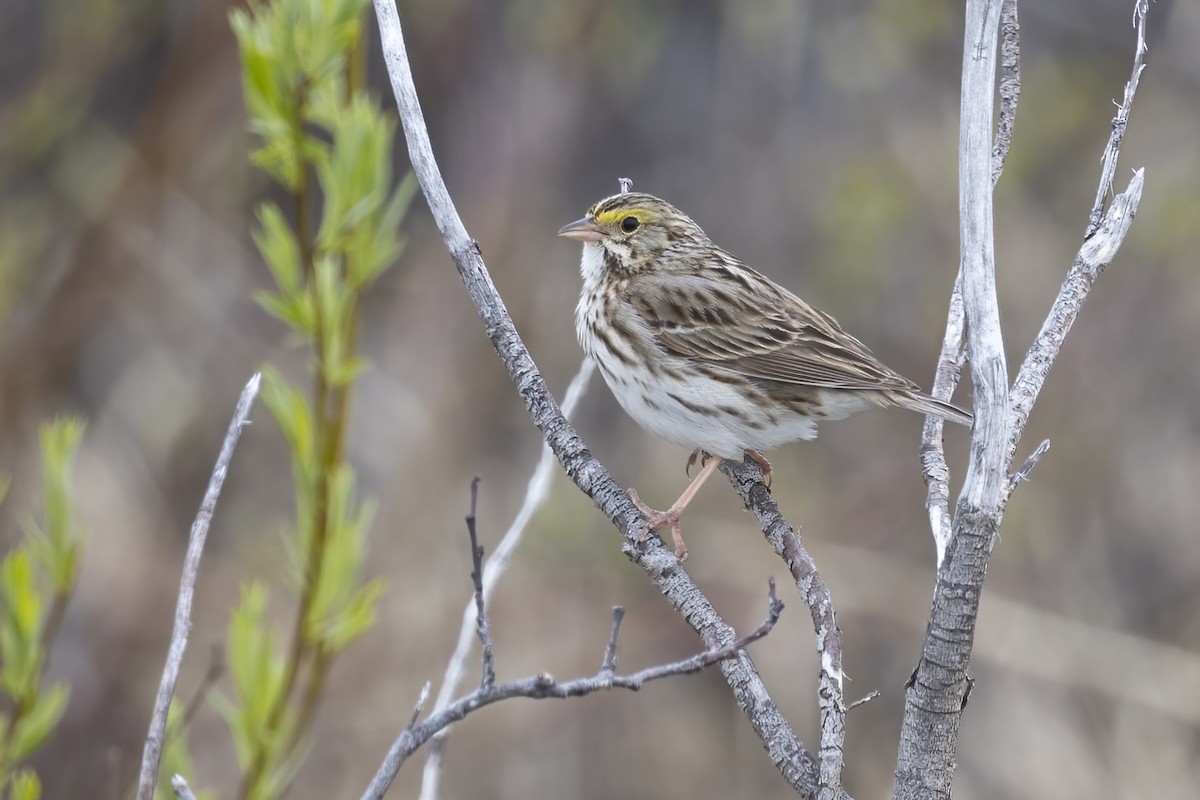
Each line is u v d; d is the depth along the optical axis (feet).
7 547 41.60
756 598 46.68
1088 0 57.52
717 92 58.59
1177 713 45.03
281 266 25.86
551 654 45.70
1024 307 51.83
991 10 19.38
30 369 44.65
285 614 43.86
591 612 46.60
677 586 23.26
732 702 47.21
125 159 48.01
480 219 51.29
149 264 47.14
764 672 46.11
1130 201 22.39
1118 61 56.75
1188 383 51.21
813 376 33.17
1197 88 54.75
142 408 48.91
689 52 59.47
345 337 26.35
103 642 42.27
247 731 25.53
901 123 55.67
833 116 57.41
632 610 46.73
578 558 46.80
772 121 57.82
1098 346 51.29
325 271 25.75
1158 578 49.55
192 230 48.67
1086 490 49.73
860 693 47.57
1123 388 51.19
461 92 53.72
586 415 52.75
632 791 45.75
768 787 46.34
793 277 56.24
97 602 43.45
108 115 51.90
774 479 49.01
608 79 54.54
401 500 47.06
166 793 24.80
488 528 47.06
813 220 56.03
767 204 57.26
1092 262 22.21
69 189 49.60
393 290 54.13
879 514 48.75
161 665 42.45
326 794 42.39
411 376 50.49
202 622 43.60
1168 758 44.47
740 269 35.06
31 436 45.09
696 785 46.06
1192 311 51.55
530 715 45.55
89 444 47.34
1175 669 45.55
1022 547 48.65
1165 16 56.65
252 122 25.86
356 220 25.61
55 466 25.48
